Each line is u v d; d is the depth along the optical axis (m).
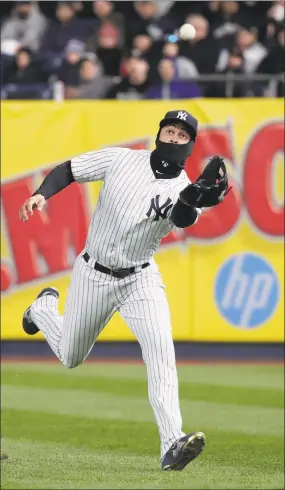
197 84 45.62
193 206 17.94
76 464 20.86
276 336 40.47
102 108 39.28
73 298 19.56
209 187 17.73
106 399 32.66
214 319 40.28
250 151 39.62
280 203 39.97
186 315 40.22
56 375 37.06
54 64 49.91
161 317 18.95
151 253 19.20
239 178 39.75
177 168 18.61
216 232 39.97
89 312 19.44
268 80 45.78
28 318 21.69
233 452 24.42
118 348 41.06
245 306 40.38
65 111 39.25
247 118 39.53
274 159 39.69
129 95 45.19
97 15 53.00
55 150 39.28
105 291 19.17
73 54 48.31
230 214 39.91
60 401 32.28
